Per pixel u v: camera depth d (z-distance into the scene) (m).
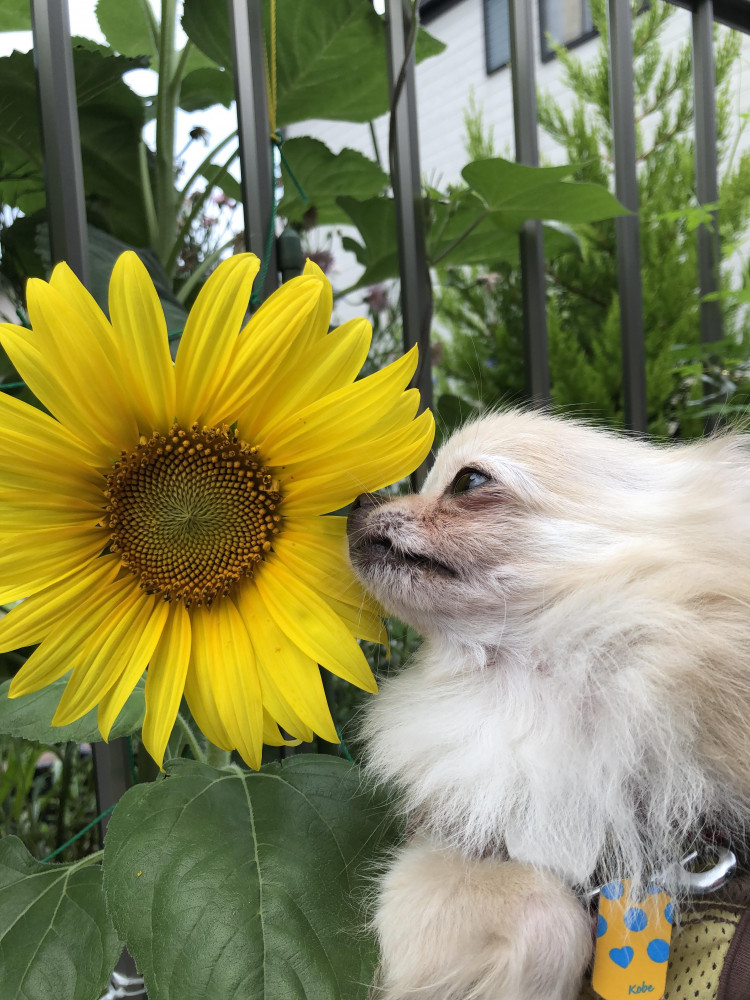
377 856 0.26
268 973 0.21
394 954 0.24
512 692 0.29
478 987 0.23
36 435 0.24
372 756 0.30
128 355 0.24
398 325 0.67
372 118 0.52
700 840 0.25
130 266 0.24
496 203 0.42
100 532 0.25
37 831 0.46
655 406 0.90
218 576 0.25
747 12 0.69
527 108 0.46
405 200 0.42
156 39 0.47
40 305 0.23
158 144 0.44
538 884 0.25
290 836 0.24
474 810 0.27
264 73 0.36
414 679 0.32
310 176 0.53
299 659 0.25
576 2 1.27
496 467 0.28
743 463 0.31
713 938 0.23
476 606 0.28
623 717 0.26
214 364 0.24
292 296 0.24
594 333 0.99
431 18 1.52
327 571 0.26
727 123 1.02
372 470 0.25
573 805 0.26
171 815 0.24
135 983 0.33
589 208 0.42
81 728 0.28
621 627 0.26
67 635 0.25
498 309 1.06
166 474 0.25
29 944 0.24
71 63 0.34
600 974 0.24
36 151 0.44
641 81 1.08
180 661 0.25
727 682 0.25
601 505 0.29
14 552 0.24
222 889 0.22
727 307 0.89
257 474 0.25
